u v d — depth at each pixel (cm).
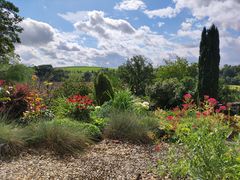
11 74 1953
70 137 570
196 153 333
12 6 2527
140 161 499
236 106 1148
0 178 397
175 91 1488
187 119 503
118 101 885
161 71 2570
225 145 342
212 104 454
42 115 737
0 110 664
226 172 315
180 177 380
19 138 538
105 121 740
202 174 321
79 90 1268
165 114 845
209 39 1535
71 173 429
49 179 402
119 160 506
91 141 622
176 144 390
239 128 517
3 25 2508
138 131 675
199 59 1563
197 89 1543
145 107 971
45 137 566
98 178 410
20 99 723
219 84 1752
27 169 442
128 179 404
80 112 783
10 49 2547
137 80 2150
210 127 371
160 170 408
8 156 497
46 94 1056
